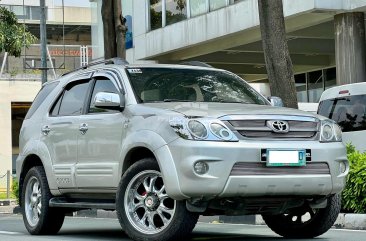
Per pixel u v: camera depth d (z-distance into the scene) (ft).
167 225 26.99
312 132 27.94
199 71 33.01
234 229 38.04
